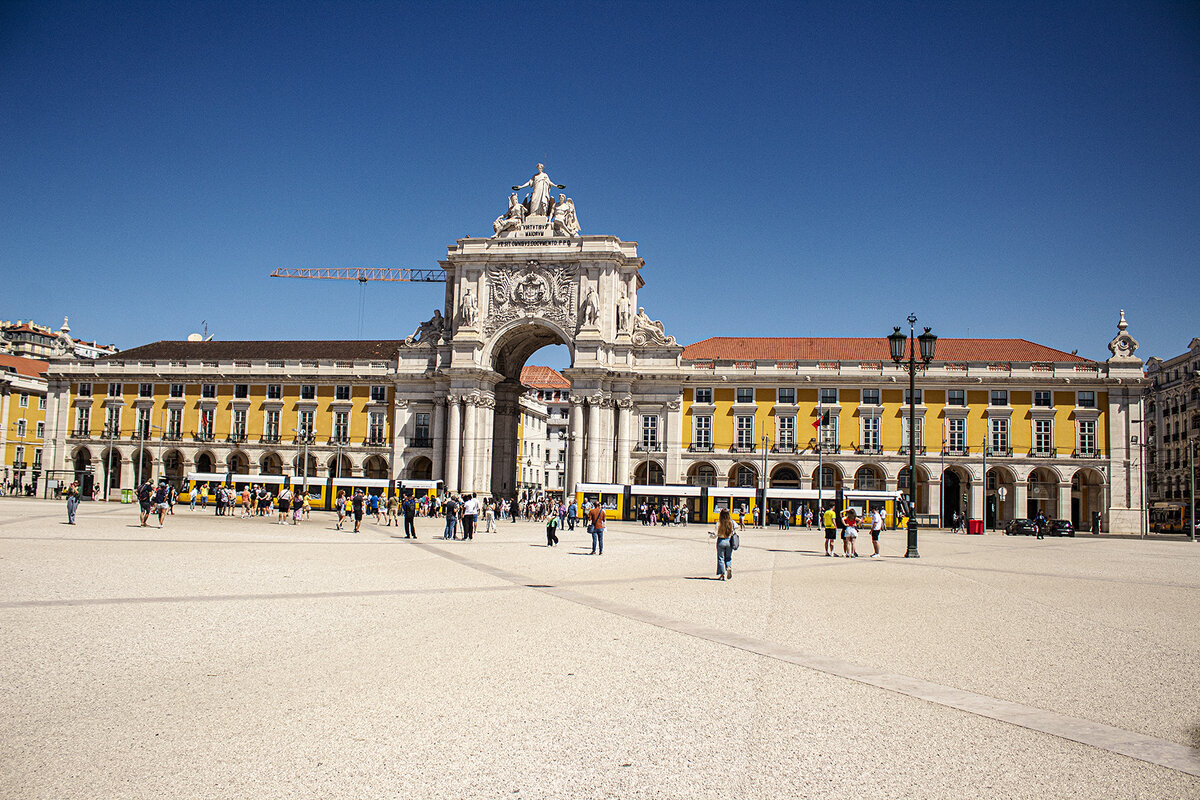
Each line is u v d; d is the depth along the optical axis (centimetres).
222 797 509
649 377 5322
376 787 530
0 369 6881
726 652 926
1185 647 1008
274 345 6241
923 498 5059
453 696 726
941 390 5100
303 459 5681
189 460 5800
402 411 5578
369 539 2698
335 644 925
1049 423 5012
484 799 515
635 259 5416
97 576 1445
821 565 2081
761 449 5203
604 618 1138
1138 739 645
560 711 690
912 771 571
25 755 571
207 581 1430
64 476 5931
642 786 540
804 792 534
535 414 8219
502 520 4741
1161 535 5003
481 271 5462
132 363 5941
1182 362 6844
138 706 682
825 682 798
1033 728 668
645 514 4541
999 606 1334
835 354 5538
